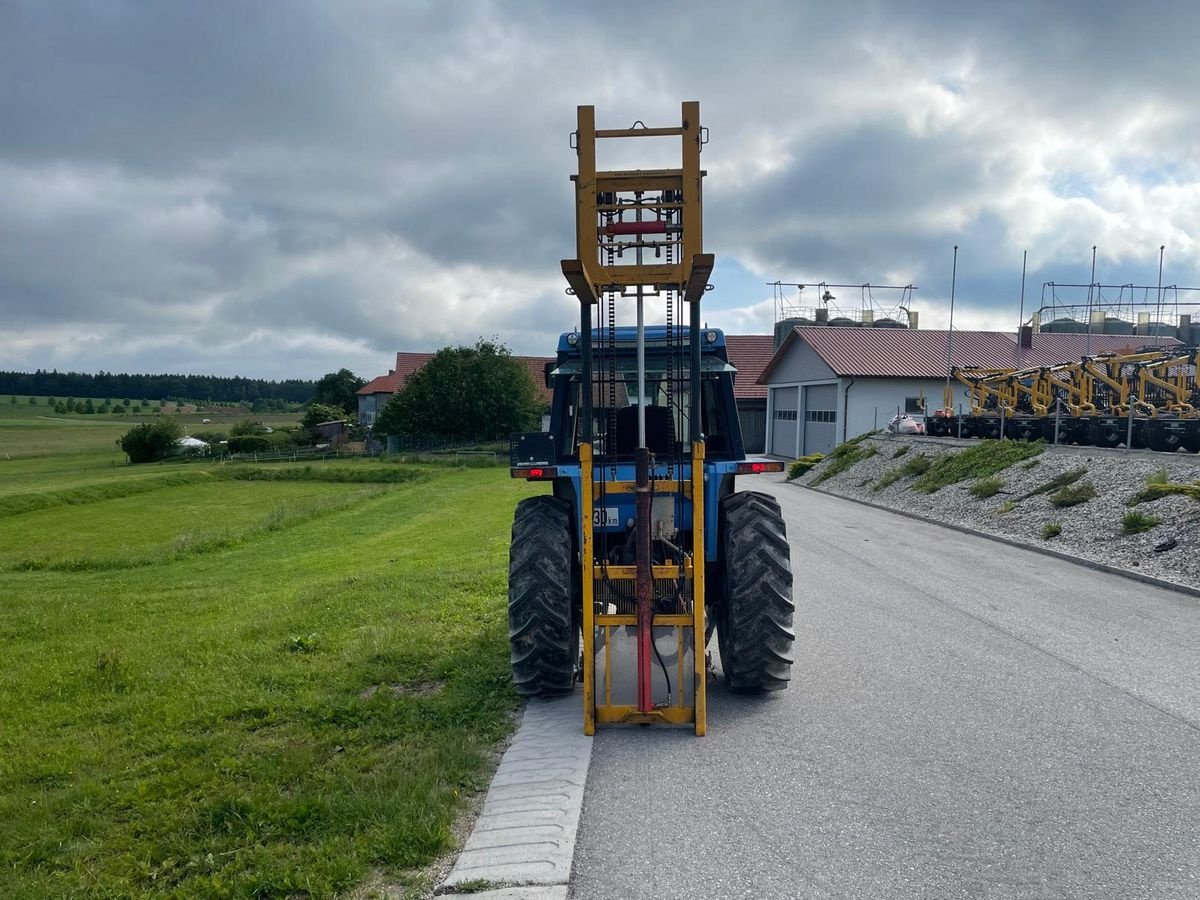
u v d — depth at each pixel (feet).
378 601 29.76
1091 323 145.48
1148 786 14.05
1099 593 30.48
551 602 17.83
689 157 16.02
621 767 14.92
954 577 33.78
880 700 18.51
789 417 137.28
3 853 12.43
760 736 16.37
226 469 137.90
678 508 18.03
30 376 566.77
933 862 11.64
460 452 144.66
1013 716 17.46
